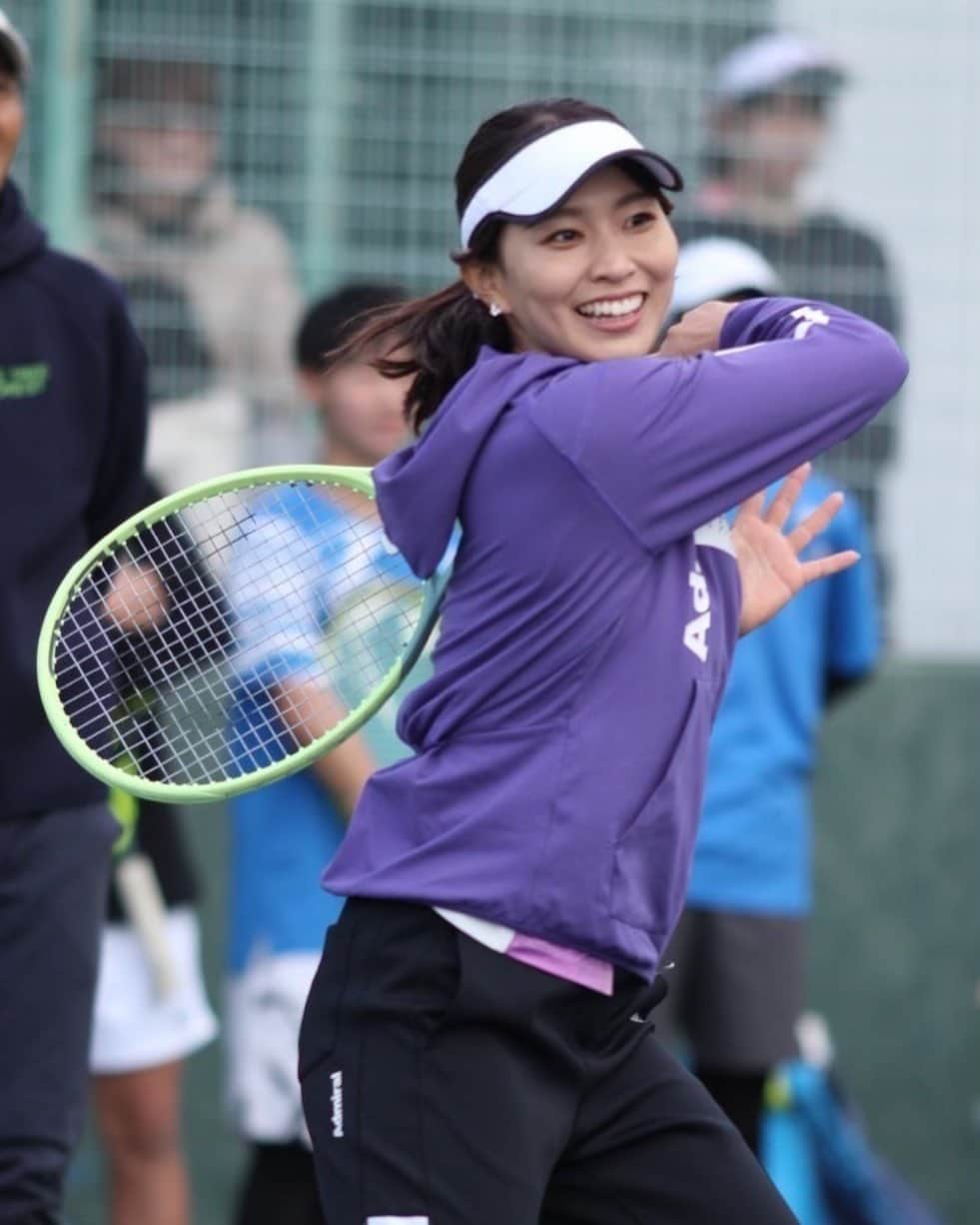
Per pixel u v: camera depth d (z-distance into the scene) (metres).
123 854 22.47
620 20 27.53
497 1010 13.97
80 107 26.98
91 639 17.80
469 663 14.28
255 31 27.23
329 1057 14.36
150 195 27.09
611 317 14.48
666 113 27.56
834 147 27.88
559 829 13.95
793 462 14.31
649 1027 14.77
